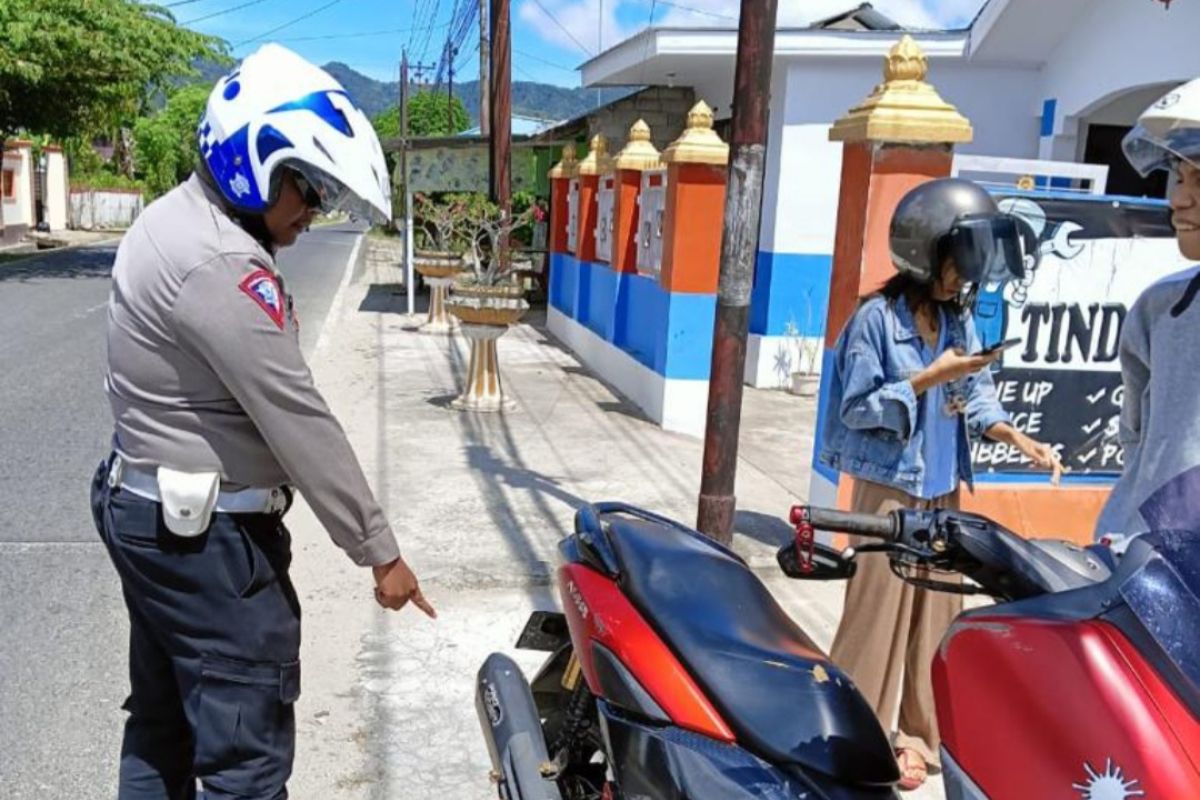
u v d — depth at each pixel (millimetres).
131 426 2111
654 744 2082
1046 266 4578
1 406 7773
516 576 4645
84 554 4871
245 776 2238
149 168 45500
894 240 2957
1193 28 7340
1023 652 1488
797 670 2078
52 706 3518
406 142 15445
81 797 3016
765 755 1966
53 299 14633
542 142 16484
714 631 2184
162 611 2178
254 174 2045
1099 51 8516
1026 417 4699
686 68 11516
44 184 29156
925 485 3105
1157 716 1333
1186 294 2146
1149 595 1412
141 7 20594
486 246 12539
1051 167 4781
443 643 4039
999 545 1757
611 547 2490
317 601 4391
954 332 3055
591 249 10992
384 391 8852
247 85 2080
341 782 3119
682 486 6207
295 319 2205
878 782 1927
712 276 7516
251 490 2166
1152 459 2148
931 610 3186
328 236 39469
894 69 4527
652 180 8320
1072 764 1379
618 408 8430
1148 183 9195
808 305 10070
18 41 16422
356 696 3623
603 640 2281
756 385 10195
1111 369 4711
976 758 1531
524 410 8266
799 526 1862
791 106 9680
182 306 1980
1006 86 9672
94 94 19656
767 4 4098
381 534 2234
